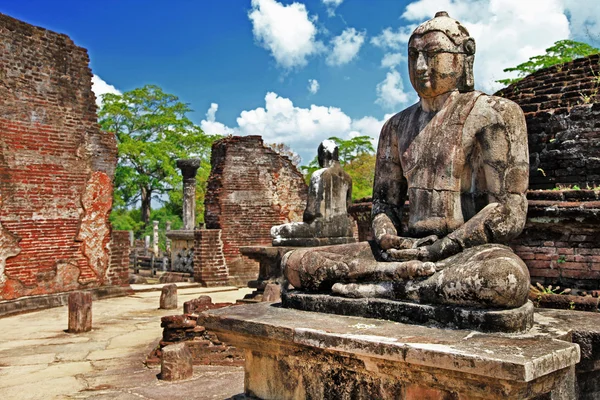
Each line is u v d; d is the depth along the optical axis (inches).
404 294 156.3
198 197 1413.6
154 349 293.4
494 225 158.4
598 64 329.7
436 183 172.9
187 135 1416.1
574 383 150.3
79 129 531.8
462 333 138.5
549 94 337.1
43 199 498.3
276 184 734.5
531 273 270.7
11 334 369.4
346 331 144.0
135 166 1347.2
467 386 123.3
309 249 186.2
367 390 144.6
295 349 155.9
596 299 226.8
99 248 545.6
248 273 708.0
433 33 173.0
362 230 427.8
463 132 170.2
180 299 542.0
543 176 321.1
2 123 466.9
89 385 246.5
